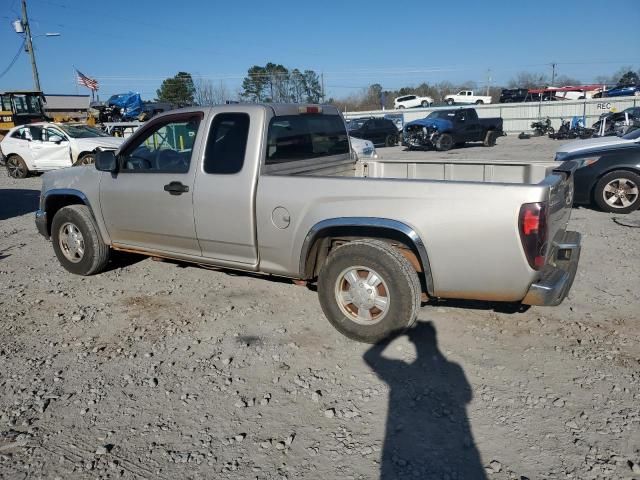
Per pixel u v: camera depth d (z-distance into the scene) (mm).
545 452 2811
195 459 2838
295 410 3266
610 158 8414
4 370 3818
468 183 3600
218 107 4602
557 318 4453
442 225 3654
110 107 28453
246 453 2879
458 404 3275
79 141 15500
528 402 3260
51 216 6137
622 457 2750
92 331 4469
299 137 4902
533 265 3506
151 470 2766
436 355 3885
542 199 3434
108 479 2707
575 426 3014
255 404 3338
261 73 67938
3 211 10727
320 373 3693
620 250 6410
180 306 4961
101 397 3451
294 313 4734
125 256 6609
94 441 3010
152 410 3299
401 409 3244
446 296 3824
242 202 4379
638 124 10750
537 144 27641
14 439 3031
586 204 9289
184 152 4793
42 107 24531
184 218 4770
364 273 4016
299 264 4250
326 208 4020
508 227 3490
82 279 5816
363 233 4039
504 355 3854
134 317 4734
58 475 2742
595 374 3549
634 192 8344
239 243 4508
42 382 3645
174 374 3725
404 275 3816
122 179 5188
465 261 3646
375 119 29750
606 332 4168
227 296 5188
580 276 5492
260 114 4398
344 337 4215
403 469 2727
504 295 3652
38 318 4766
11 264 6559
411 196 3734
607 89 54812
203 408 3309
